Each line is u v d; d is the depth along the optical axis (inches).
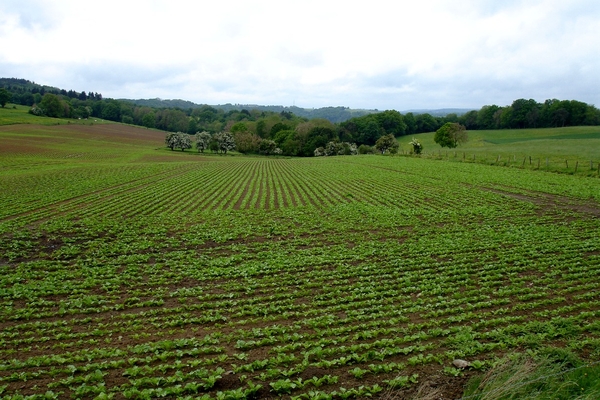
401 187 1820.9
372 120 6520.7
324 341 474.0
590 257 792.3
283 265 768.9
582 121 5275.6
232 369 421.1
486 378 387.9
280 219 1224.2
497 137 5049.2
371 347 464.4
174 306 593.9
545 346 456.4
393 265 772.6
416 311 567.2
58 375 410.0
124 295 631.2
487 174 2103.8
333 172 2522.1
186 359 442.9
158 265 765.3
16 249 876.6
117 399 370.0
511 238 949.2
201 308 583.8
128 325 526.9
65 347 469.1
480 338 484.7
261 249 901.8
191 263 795.4
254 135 5738.2
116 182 1955.0
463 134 4055.1
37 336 498.3
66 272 729.0
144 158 3752.5
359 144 6520.7
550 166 2268.7
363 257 816.9
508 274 710.5
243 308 578.9
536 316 545.3
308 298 619.5
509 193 1606.8
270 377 403.5
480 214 1251.8
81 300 595.8
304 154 5723.4
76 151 3897.6
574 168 2129.7
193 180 2149.4
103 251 866.8
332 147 5295.3
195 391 380.5
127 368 417.4
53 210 1310.3
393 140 4845.0
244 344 465.4
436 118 7618.1
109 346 472.4
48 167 2578.7
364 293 633.6
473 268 754.8
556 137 4562.0
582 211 1268.5
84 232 1031.0
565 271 725.3
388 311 563.2
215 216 1259.8
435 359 434.3
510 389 363.3
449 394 376.8
